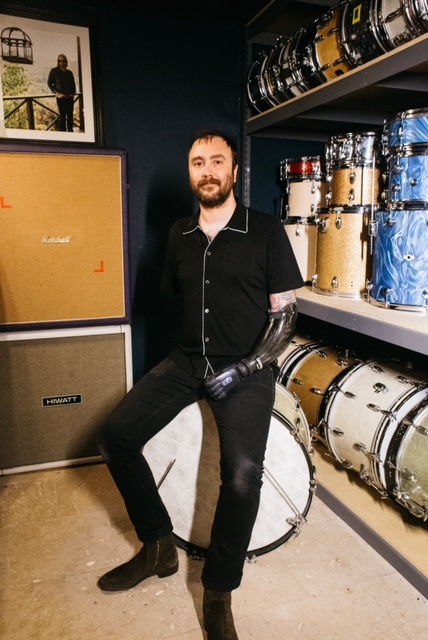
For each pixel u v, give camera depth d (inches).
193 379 60.7
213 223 61.2
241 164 105.0
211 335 60.5
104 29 91.6
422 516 63.1
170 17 95.3
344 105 82.9
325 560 67.2
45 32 86.2
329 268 77.4
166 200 101.2
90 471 89.0
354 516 72.1
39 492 82.0
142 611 58.4
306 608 59.0
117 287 87.1
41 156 79.4
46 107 88.6
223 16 95.5
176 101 98.7
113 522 74.5
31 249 81.7
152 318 104.5
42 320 84.3
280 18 93.3
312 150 113.0
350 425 71.1
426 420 61.7
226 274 58.7
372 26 63.5
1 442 85.7
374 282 68.5
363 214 73.5
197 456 63.3
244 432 54.9
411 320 60.2
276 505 63.4
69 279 84.4
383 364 77.6
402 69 58.5
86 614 57.8
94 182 82.7
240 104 103.3
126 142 96.7
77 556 67.2
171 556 62.4
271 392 59.5
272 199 111.5
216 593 52.4
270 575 64.4
